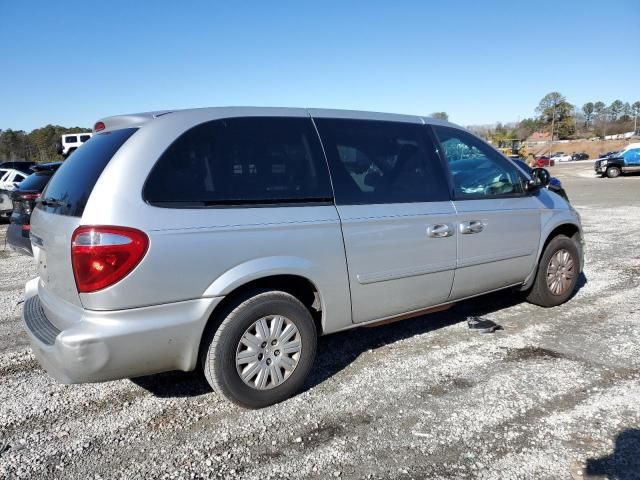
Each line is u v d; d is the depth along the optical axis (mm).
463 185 4219
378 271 3596
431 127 4176
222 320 3021
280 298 3186
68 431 3008
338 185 3461
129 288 2670
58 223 2887
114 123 3289
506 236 4465
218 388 3070
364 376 3682
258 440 2885
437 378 3619
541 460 2643
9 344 4422
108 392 3502
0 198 13234
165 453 2775
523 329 4582
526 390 3402
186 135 2992
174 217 2801
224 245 2924
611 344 4180
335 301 3428
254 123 3260
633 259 7445
